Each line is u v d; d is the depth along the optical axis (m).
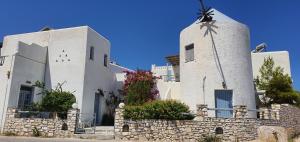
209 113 19.03
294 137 19.97
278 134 12.55
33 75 21.62
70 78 21.95
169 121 16.30
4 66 20.05
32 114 18.44
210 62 19.73
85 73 21.83
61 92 19.81
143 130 16.38
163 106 16.53
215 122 16.14
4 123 18.62
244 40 20.36
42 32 23.98
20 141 14.84
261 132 12.81
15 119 18.39
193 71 20.44
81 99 21.16
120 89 26.98
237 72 19.41
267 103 23.83
